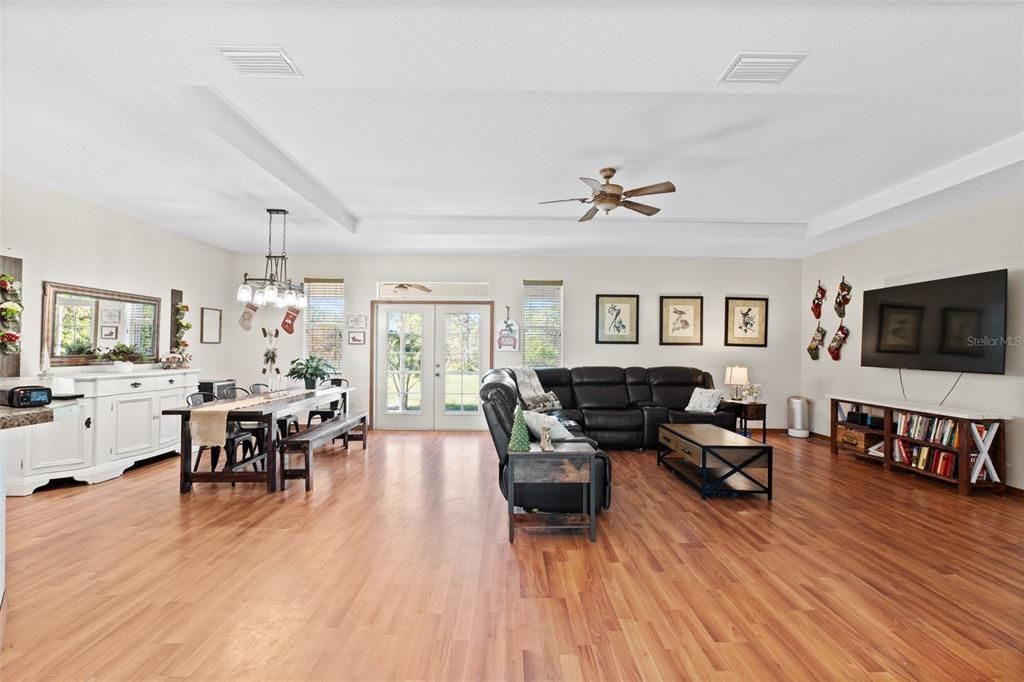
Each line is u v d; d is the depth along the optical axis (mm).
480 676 1916
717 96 3062
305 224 5586
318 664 1980
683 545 3217
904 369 5598
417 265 7551
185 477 4203
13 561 2881
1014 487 4363
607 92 3020
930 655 2070
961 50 2189
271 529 3414
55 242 4488
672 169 4324
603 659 2027
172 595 2506
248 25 2041
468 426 7539
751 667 1982
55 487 4363
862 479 4910
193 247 6453
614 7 1934
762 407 6605
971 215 4824
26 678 1875
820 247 6836
